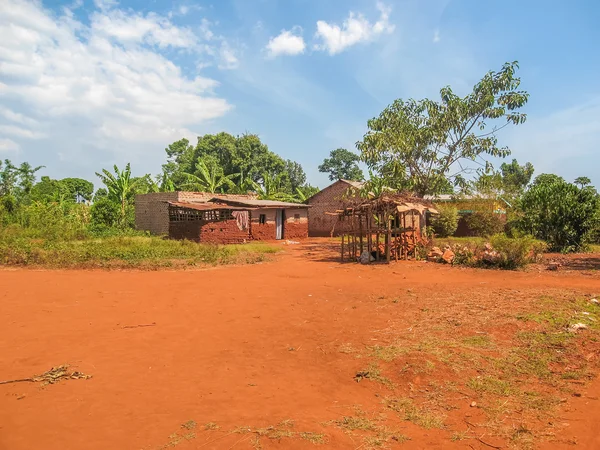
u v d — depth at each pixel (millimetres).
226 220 28750
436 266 15750
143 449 3697
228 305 9500
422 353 6016
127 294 10547
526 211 21578
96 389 4969
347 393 5039
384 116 23594
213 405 4629
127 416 4309
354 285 11906
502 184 28500
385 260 17516
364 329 7508
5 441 3760
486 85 21766
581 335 6734
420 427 4238
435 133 22625
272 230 32906
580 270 13867
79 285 11656
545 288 10469
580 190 20078
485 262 15359
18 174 44750
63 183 61312
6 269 14648
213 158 51312
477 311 8203
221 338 7137
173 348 6598
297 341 6977
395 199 17688
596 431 4059
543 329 7023
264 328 7719
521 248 14766
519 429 4156
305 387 5195
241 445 3795
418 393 5016
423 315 8195
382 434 4062
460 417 4441
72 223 29797
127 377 5379
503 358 5918
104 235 29453
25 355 6133
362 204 17812
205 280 12742
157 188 43188
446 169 23031
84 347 6543
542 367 5621
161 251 17906
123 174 38531
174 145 62344
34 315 8430
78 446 3719
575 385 5117
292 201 48438
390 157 23266
